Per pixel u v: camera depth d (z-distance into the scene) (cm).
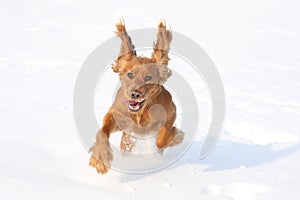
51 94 698
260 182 438
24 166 436
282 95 752
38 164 446
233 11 1642
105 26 1316
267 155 515
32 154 468
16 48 1005
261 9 1695
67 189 401
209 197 405
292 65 961
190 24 1396
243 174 458
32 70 834
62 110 625
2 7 1549
